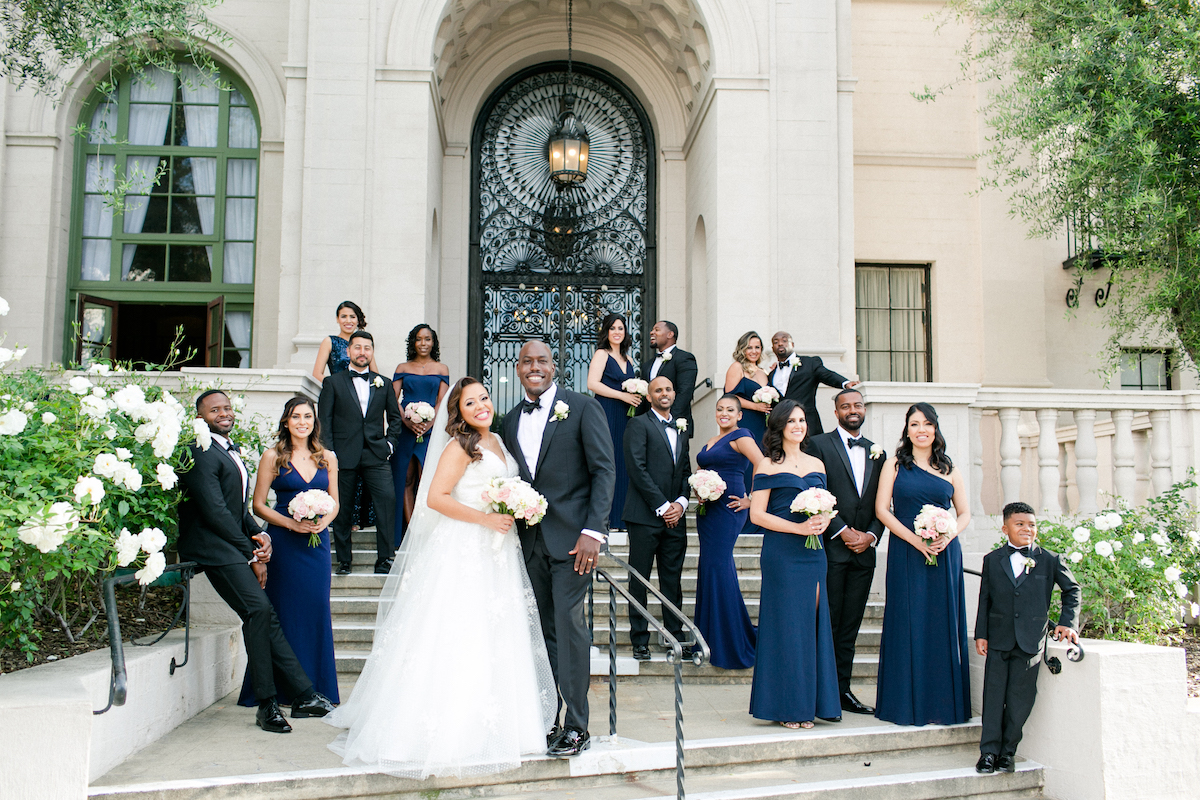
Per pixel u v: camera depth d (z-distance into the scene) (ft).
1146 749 14.25
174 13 21.38
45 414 13.66
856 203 36.37
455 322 35.58
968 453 22.85
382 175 29.45
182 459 15.53
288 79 29.78
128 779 12.29
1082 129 22.24
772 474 15.67
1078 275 36.42
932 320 36.52
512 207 37.19
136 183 34.12
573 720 13.25
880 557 21.71
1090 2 21.98
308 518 15.89
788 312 30.22
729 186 30.66
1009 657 14.51
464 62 35.60
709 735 14.51
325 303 28.66
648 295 37.11
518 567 13.69
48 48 24.11
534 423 14.07
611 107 38.01
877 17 37.17
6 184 32.30
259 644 14.84
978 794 14.19
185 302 34.01
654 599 21.02
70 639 15.48
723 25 31.09
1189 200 21.72
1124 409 23.81
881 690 15.69
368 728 12.91
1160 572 18.31
